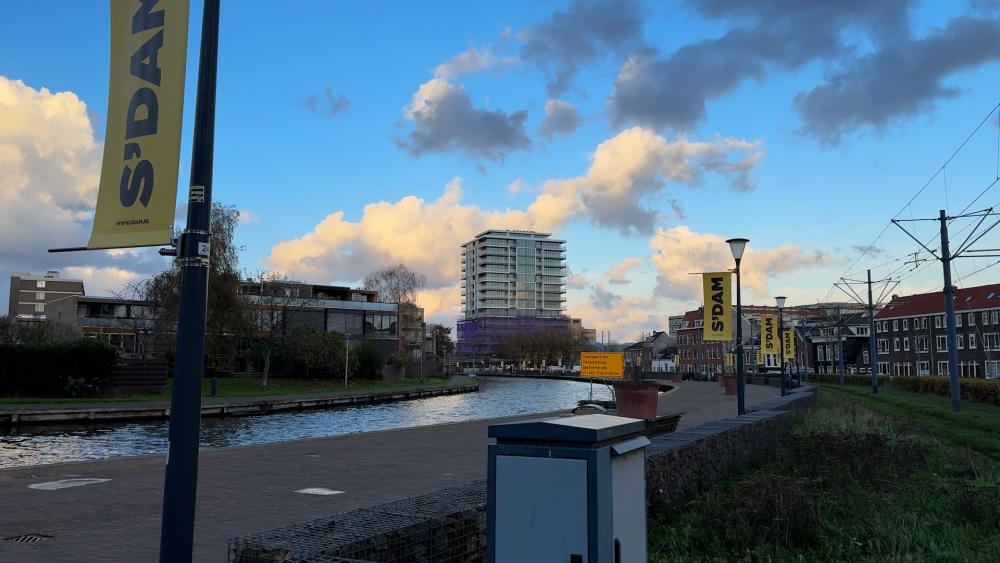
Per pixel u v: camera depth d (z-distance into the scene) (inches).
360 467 484.7
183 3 206.5
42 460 760.3
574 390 2957.7
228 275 1860.2
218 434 1070.4
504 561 131.9
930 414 1047.6
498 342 7121.1
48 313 2994.6
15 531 291.4
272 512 335.3
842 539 287.1
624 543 137.8
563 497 128.9
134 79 211.9
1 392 1460.4
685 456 351.3
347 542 166.6
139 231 203.5
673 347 5792.3
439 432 730.2
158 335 1873.8
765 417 544.4
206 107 194.7
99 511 330.6
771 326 1557.6
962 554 274.8
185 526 178.4
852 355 4057.6
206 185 191.8
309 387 2220.7
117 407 1269.7
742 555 267.4
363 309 3152.1
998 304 2999.5
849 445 440.8
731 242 841.5
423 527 190.9
